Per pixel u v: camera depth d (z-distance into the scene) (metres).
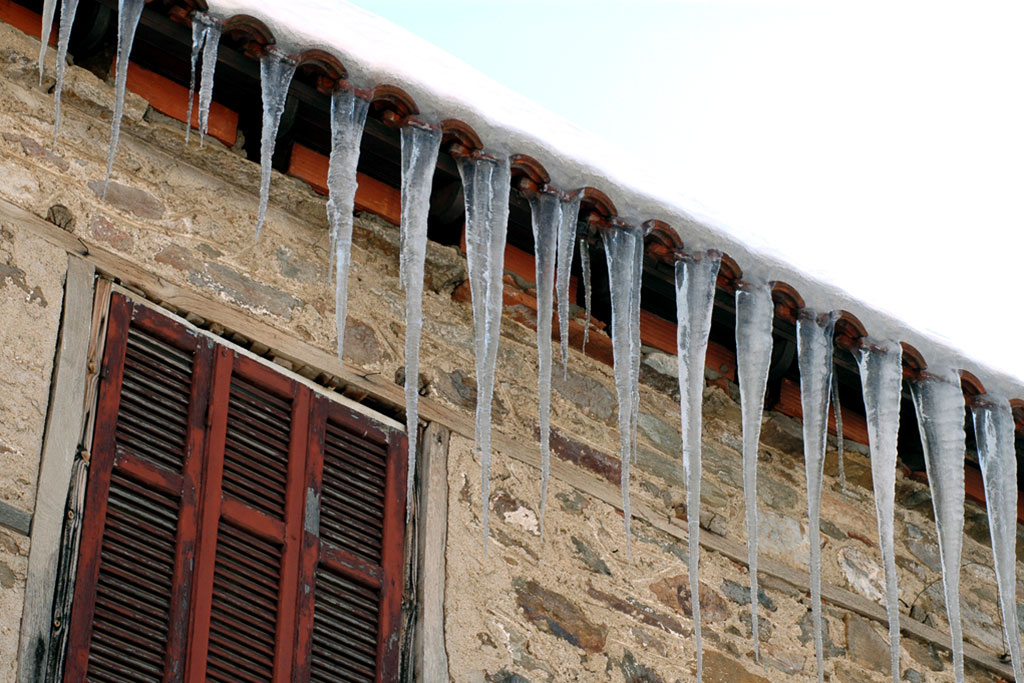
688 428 8.87
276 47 8.34
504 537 8.81
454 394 8.98
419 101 8.57
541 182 8.74
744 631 9.33
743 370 9.06
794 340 9.45
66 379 7.93
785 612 9.52
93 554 7.68
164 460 8.05
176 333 8.34
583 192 8.79
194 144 8.80
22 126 8.45
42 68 8.11
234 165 8.85
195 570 7.92
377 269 9.04
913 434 10.03
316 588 8.23
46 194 8.35
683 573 9.28
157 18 8.34
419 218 8.46
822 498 9.95
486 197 8.62
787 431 9.86
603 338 9.52
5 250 8.07
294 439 8.45
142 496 7.93
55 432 7.80
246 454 8.29
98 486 7.81
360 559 8.41
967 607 10.18
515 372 9.24
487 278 8.55
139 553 7.82
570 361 9.41
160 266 8.46
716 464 9.66
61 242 8.25
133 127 8.70
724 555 9.47
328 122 8.85
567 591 8.88
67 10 8.11
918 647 9.89
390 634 8.36
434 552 8.56
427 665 8.32
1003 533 9.59
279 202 8.93
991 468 9.63
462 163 8.67
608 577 9.03
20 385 7.81
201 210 8.70
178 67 8.78
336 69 8.43
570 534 9.02
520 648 8.62
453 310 9.19
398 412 8.82
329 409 8.62
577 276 9.37
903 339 9.45
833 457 10.04
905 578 10.02
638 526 9.26
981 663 10.05
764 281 9.16
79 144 8.55
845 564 9.84
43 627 7.44
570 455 9.20
